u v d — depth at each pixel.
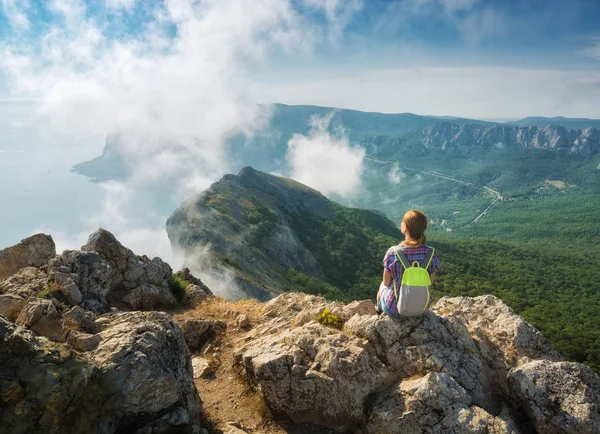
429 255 7.36
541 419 6.63
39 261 14.20
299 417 7.50
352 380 7.25
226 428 7.38
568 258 196.25
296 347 8.11
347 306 10.02
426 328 7.84
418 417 6.49
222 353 11.14
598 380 6.95
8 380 5.12
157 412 6.25
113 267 15.36
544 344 8.63
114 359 6.22
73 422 5.39
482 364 7.92
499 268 169.88
